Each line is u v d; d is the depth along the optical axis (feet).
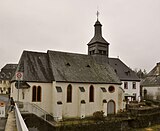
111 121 111.34
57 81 116.67
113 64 181.78
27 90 111.65
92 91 130.00
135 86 181.78
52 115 115.75
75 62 135.23
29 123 77.77
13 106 83.05
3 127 45.88
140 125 121.90
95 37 151.33
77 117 122.42
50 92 118.42
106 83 135.13
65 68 126.93
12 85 122.11
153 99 198.70
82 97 122.72
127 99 164.25
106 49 151.23
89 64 140.56
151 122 128.57
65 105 119.44
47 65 125.29
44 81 116.26
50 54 128.47
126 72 181.47
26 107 87.04
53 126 93.91
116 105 137.18
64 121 109.60
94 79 132.05
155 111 138.10
